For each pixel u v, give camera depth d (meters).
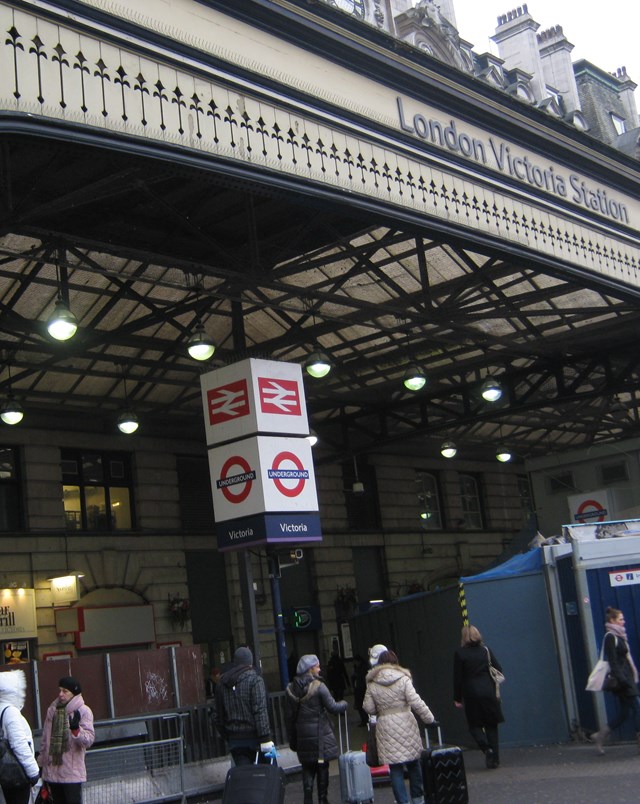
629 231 20.72
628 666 12.80
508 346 23.31
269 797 9.18
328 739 11.22
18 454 26.61
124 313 22.22
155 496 29.08
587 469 24.91
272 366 16.73
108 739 13.91
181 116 12.06
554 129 18.48
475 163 16.70
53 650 25.72
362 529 35.38
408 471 37.88
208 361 24.42
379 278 21.80
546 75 31.91
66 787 10.10
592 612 14.12
